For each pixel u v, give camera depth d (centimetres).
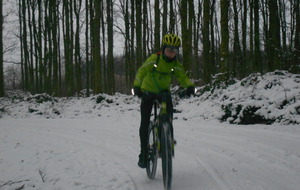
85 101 1794
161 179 440
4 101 1875
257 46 1528
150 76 409
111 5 2388
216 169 462
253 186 386
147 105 428
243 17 2098
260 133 691
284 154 514
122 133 849
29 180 457
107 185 421
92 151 636
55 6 2472
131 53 2428
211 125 855
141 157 442
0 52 2034
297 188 374
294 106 785
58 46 2789
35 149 668
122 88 2989
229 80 1267
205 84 1463
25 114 1560
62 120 1238
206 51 1595
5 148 696
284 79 981
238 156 527
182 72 414
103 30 2617
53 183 439
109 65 2342
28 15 2745
